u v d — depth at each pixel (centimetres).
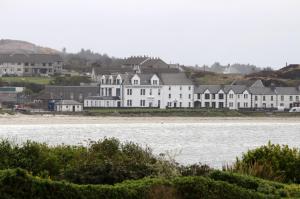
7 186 4016
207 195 4719
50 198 4150
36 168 5306
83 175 5209
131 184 4653
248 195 4906
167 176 5303
